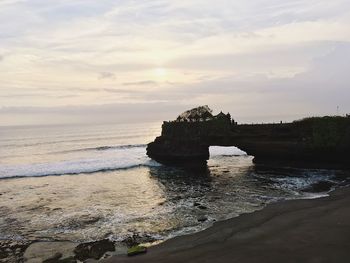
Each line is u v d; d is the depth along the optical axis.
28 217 29.11
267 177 41.72
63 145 111.00
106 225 25.92
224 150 77.50
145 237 22.77
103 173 51.41
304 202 27.77
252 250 18.30
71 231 24.94
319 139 44.09
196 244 20.30
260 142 48.97
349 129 42.81
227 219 25.09
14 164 63.97
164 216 27.41
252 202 29.98
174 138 56.09
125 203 32.78
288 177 40.94
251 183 38.72
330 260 16.09
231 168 51.22
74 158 71.88
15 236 24.39
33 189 41.69
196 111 58.66
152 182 43.25
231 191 35.19
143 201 33.31
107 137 143.50
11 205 33.69
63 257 20.30
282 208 26.47
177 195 35.09
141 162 59.03
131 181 44.44
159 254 19.20
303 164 46.22
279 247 18.33
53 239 23.45
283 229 21.23
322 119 44.94
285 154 47.06
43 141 129.62
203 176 45.88
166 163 56.09
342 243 18.02
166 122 59.03
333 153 43.72
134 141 119.75
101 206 31.94
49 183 45.38
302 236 19.59
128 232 24.03
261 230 21.52
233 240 20.25
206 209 28.64
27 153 88.94
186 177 45.81
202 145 54.00
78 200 34.88
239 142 51.03
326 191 32.53
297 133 46.81
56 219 28.16
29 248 21.97
